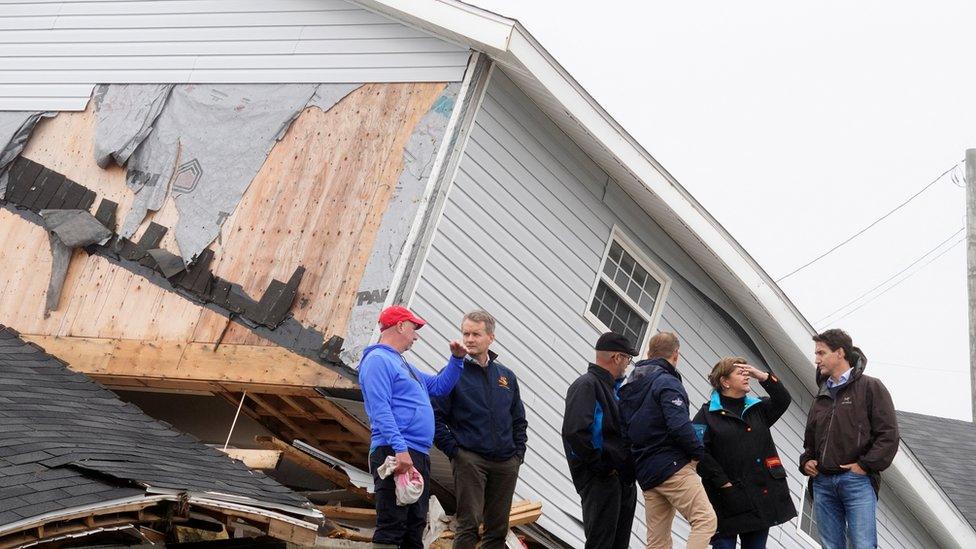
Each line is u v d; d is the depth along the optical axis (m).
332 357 9.88
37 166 12.59
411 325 7.82
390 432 7.29
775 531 14.14
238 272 10.84
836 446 9.03
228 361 10.43
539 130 11.30
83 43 13.06
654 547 8.72
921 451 17.83
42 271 11.95
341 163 10.82
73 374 10.26
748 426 9.12
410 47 11.01
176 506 7.65
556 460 11.36
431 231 10.05
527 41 10.37
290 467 12.58
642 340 12.57
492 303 10.65
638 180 11.70
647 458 8.62
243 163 11.39
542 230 11.26
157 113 12.16
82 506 7.07
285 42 11.80
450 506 11.09
